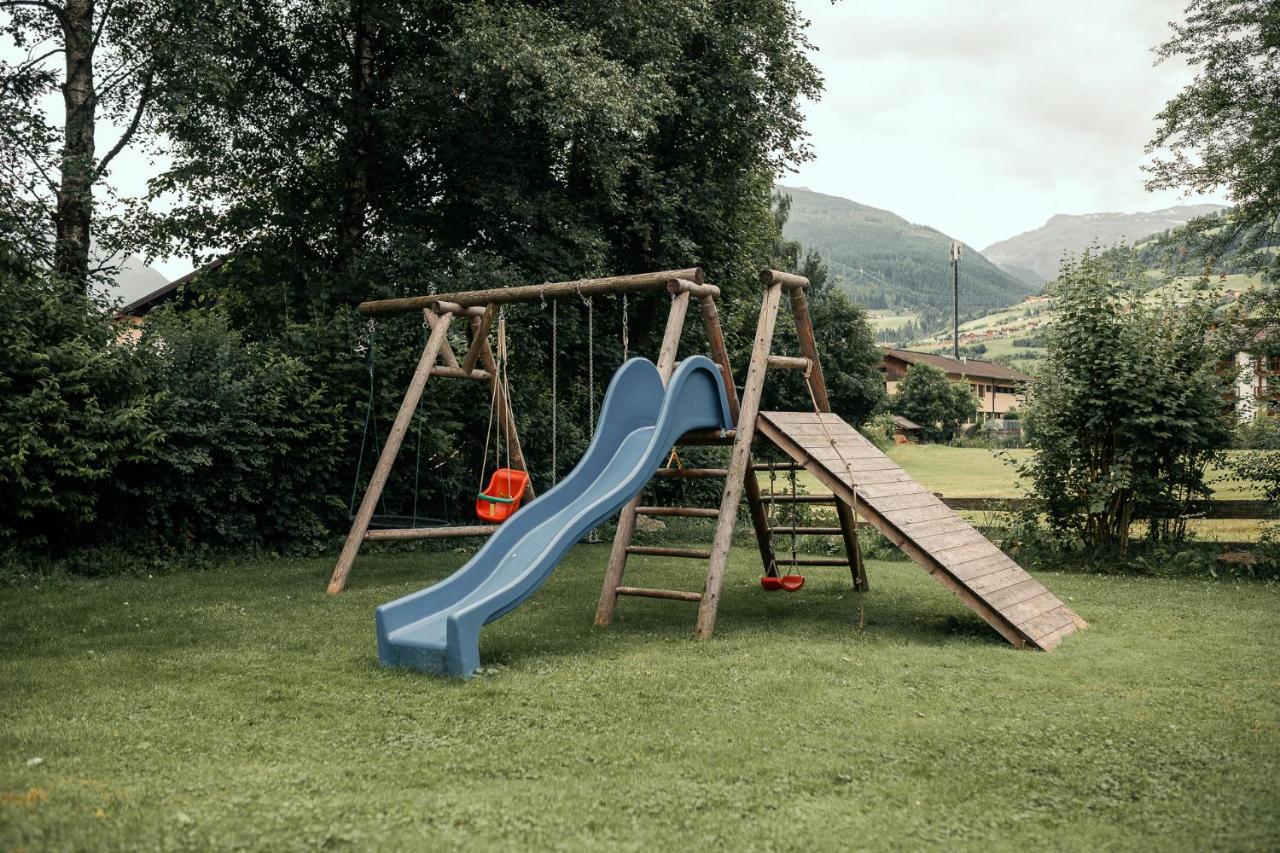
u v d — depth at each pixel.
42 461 10.35
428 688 5.72
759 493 10.12
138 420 10.91
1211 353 11.91
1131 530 12.87
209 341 12.49
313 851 3.25
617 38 16.30
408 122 16.14
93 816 3.45
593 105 14.38
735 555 13.82
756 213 22.20
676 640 7.43
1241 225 13.88
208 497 12.12
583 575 11.63
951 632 7.92
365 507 10.18
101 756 4.25
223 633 7.48
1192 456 11.92
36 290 11.09
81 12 14.64
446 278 15.28
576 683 5.87
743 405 8.34
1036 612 7.57
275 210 16.94
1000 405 83.62
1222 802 3.84
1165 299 12.42
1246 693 5.64
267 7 15.70
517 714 5.14
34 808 3.51
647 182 18.05
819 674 6.15
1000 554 8.35
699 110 18.56
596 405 19.38
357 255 16.19
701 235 19.91
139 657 6.57
